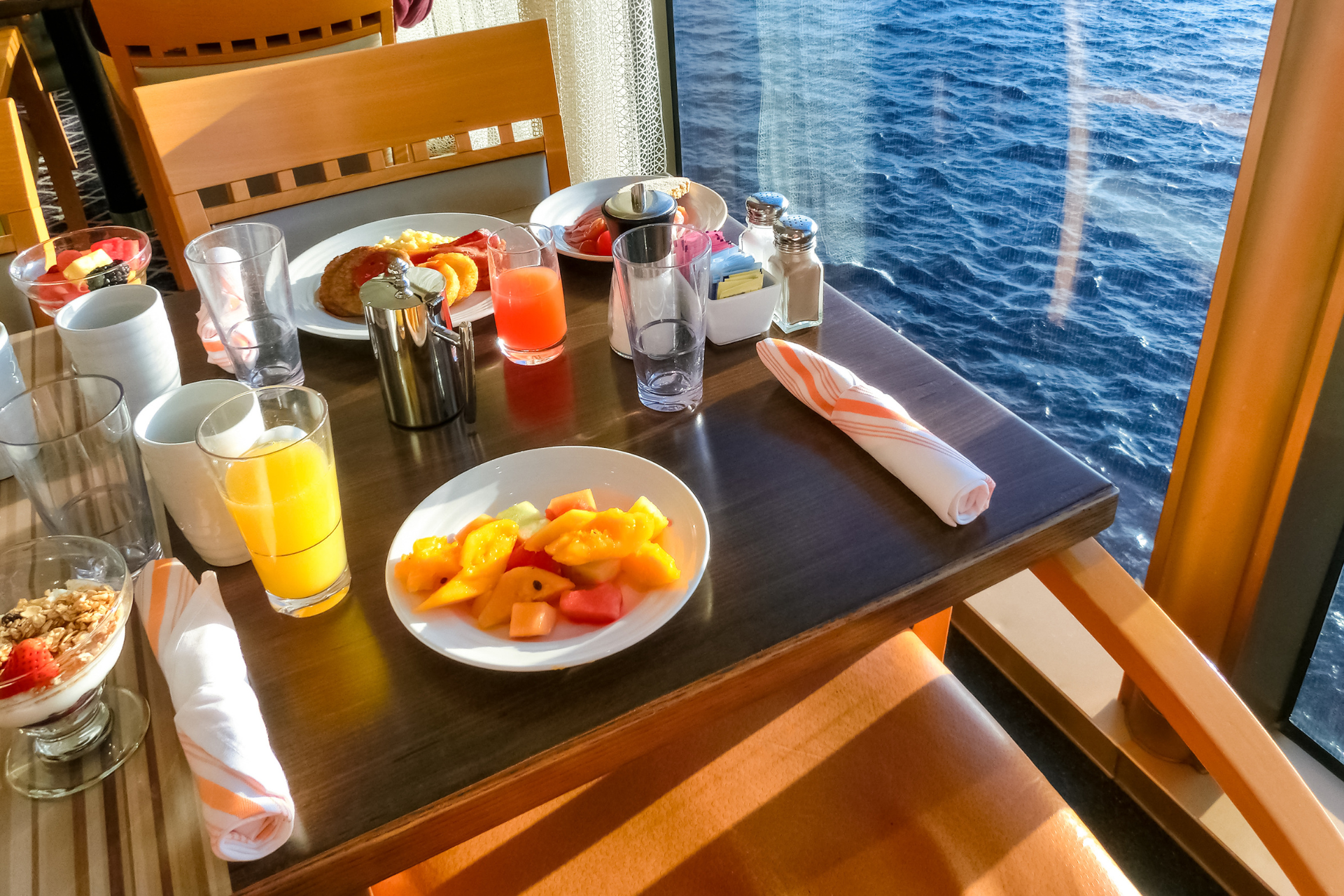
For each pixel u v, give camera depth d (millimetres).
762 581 727
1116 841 1413
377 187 1424
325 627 721
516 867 887
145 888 551
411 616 690
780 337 1043
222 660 635
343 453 909
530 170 1491
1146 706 1389
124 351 876
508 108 1437
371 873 583
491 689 657
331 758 619
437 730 631
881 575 724
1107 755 1491
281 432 760
